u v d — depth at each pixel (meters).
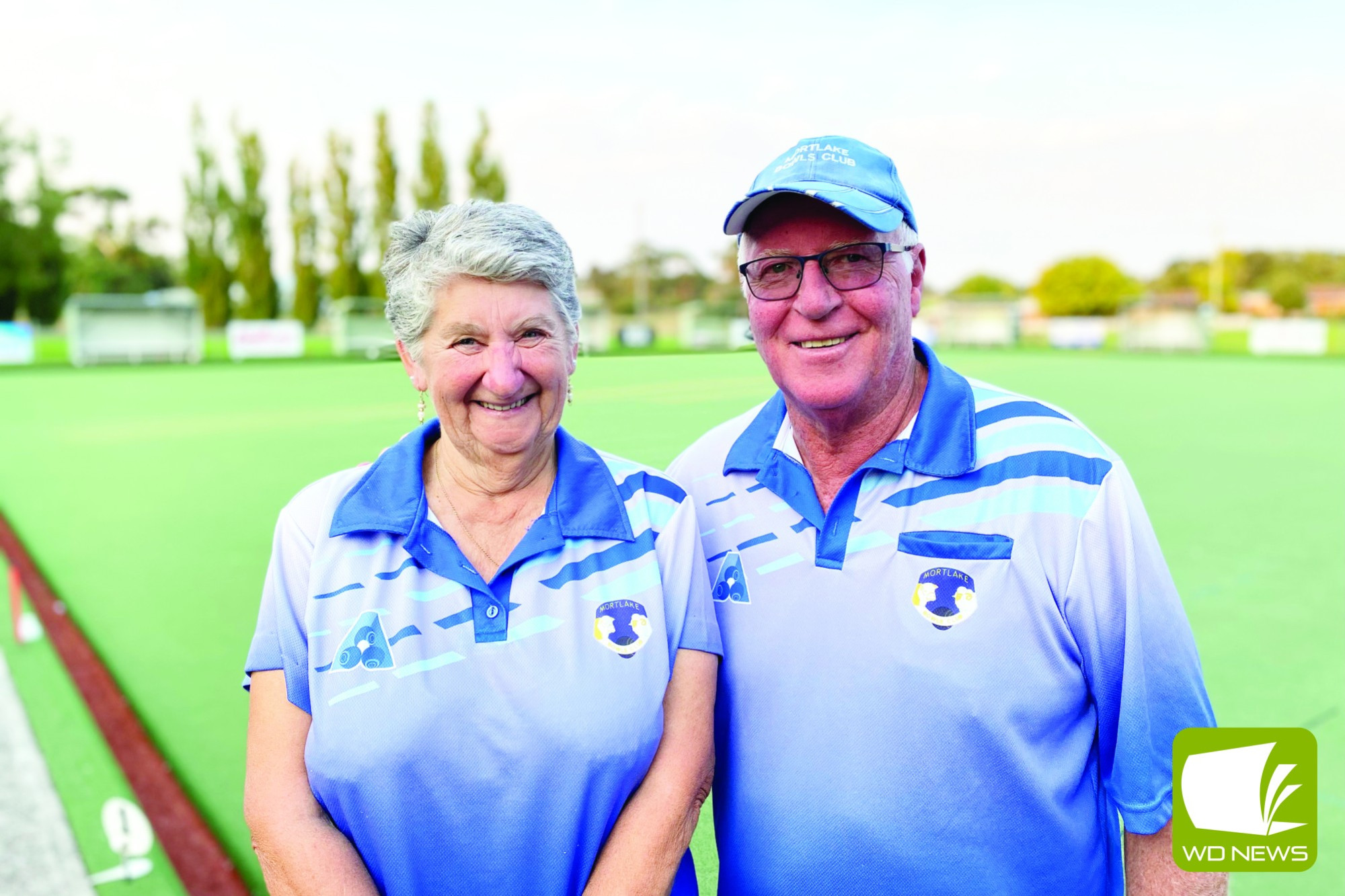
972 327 30.30
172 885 2.65
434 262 1.34
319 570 1.42
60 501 7.78
